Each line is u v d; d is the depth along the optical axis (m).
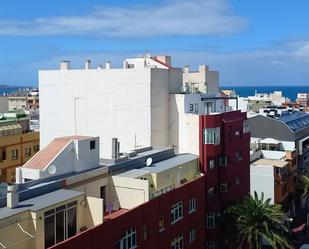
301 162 95.81
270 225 52.50
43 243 30.56
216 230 53.94
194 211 49.72
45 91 61.78
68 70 60.09
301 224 84.94
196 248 50.16
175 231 45.22
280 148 92.44
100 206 34.25
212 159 54.59
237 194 59.94
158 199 41.91
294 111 124.19
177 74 59.88
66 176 38.22
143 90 55.38
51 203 31.66
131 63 67.88
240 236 51.62
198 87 65.94
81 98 59.41
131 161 45.97
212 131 54.19
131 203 41.09
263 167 77.56
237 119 59.88
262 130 96.94
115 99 57.16
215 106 63.75
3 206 30.89
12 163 71.69
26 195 32.78
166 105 57.28
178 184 48.53
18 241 29.45
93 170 40.16
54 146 39.66
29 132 78.19
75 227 33.94
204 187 52.59
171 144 57.47
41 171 36.44
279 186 78.38
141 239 39.16
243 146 62.03
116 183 41.62
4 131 71.19
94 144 41.75
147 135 55.34
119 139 57.12
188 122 55.50
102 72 57.84
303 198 88.50
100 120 58.31
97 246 33.28
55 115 61.31
